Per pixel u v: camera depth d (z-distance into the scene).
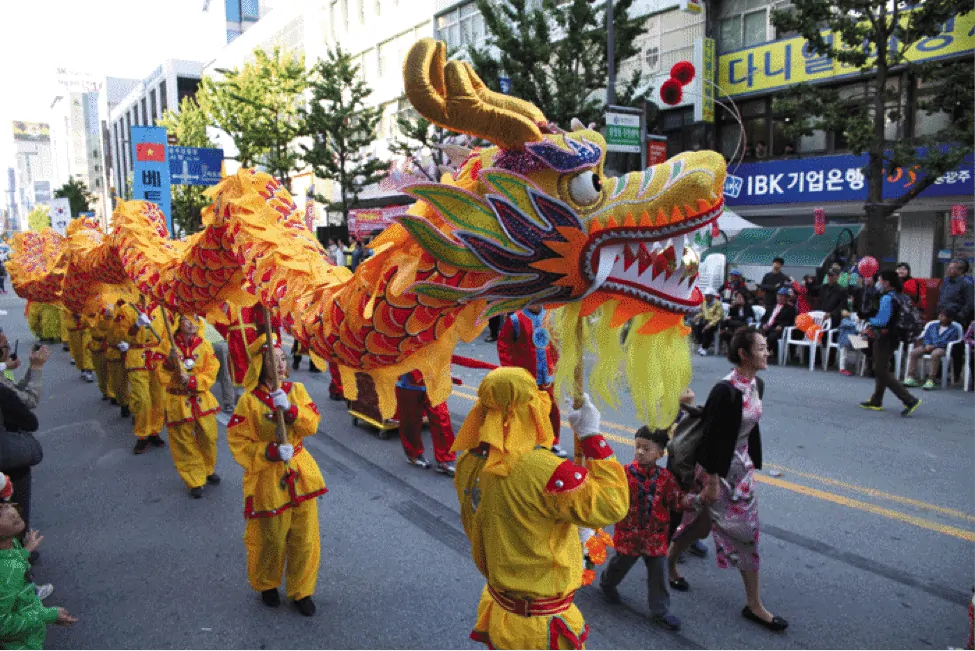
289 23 37.97
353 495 6.14
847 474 6.18
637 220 2.16
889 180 15.76
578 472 2.54
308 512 4.17
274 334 4.28
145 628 4.11
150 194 14.47
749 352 3.73
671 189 2.15
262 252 3.42
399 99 28.50
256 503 4.12
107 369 9.77
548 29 15.80
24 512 4.77
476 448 2.82
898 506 5.47
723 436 3.75
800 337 11.58
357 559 4.91
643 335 2.34
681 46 19.11
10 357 5.56
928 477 6.07
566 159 2.12
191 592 4.54
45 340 16.52
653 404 2.31
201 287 4.61
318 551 4.27
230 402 9.29
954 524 5.14
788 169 17.69
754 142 18.59
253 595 4.49
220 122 26.12
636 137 12.36
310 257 3.33
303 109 23.89
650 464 3.90
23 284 11.52
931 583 4.33
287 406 3.99
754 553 3.90
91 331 9.70
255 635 4.02
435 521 5.57
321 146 23.80
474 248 2.13
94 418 9.20
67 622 3.38
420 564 4.84
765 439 7.25
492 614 2.78
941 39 14.82
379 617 4.17
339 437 7.98
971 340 9.35
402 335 2.37
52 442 8.14
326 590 4.50
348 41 31.17
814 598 4.20
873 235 12.80
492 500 2.67
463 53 22.69
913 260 15.84
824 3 12.22
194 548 5.21
